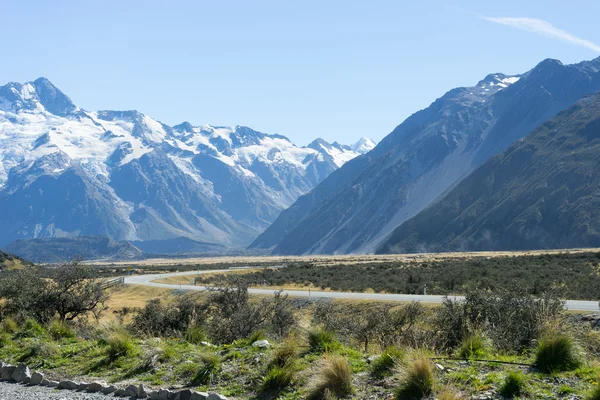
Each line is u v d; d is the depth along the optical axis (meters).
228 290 22.58
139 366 13.05
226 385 11.08
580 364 9.95
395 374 9.95
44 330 18.56
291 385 10.54
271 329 18.20
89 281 24.48
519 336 12.68
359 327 16.06
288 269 85.19
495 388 9.12
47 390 12.09
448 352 12.51
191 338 16.16
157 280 71.25
